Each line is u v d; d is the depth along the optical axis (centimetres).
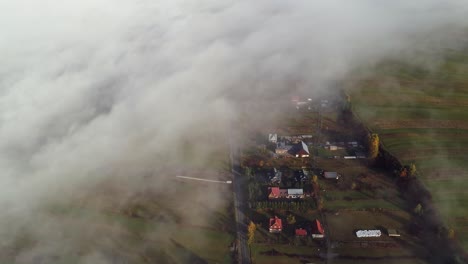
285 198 9338
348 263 7694
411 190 9150
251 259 7894
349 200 9138
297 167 10350
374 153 10194
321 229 8306
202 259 7994
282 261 7825
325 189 9500
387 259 7706
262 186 9756
